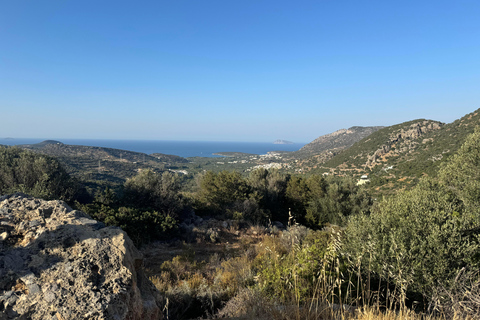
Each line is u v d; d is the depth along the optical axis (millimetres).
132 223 14523
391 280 4168
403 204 7391
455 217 5746
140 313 2492
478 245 4852
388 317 3035
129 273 2459
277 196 29531
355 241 6363
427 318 3346
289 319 3088
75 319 1910
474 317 3238
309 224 25453
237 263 9484
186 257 11359
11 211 2828
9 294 1980
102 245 2621
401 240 5293
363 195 26016
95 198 18516
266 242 12117
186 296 6227
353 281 4500
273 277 4395
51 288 2076
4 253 2287
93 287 2176
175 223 16844
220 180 24500
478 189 9594
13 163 20422
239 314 4266
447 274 4559
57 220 2838
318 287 3592
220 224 19000
